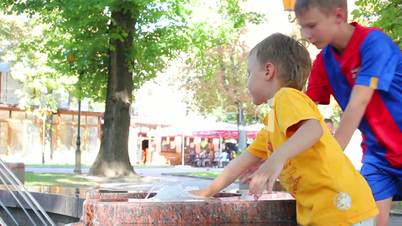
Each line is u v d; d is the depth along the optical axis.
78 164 26.31
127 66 21.31
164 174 28.56
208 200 2.70
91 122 49.47
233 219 2.67
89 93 23.12
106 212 2.53
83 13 19.98
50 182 17.05
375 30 3.25
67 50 21.61
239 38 41.22
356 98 3.14
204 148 53.12
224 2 21.81
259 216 2.72
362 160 3.56
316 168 2.58
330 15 3.08
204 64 24.30
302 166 2.61
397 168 3.38
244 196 3.16
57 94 45.69
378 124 3.35
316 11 3.06
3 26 37.97
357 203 2.58
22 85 41.34
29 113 44.38
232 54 41.72
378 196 3.42
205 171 33.66
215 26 21.83
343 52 3.27
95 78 22.52
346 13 3.13
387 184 3.43
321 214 2.59
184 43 21.61
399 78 3.28
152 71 23.09
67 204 7.19
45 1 19.94
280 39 2.73
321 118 2.56
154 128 54.56
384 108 3.31
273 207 2.76
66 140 48.16
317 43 3.17
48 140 46.19
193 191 3.00
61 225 7.32
